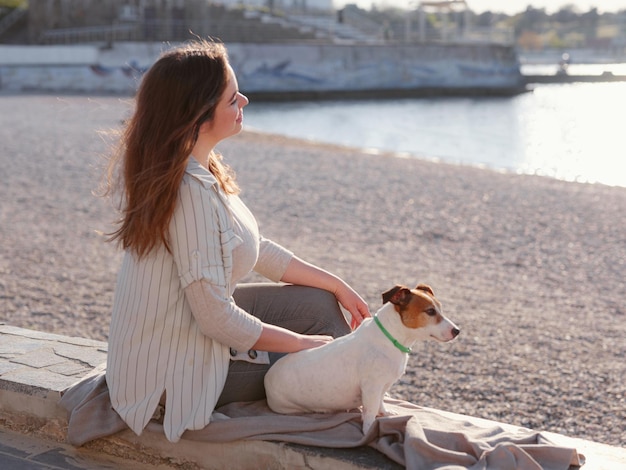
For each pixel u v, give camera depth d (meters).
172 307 3.06
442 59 57.16
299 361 3.10
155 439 3.27
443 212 13.96
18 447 3.53
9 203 13.77
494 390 6.01
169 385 3.08
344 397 3.05
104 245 11.04
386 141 29.02
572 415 5.57
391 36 64.06
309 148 24.30
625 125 35.56
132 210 2.92
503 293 8.97
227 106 3.00
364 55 53.84
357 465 2.86
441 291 8.91
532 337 7.31
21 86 41.69
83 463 3.36
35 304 8.15
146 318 3.06
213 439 3.08
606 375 6.34
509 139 30.17
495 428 3.10
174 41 51.31
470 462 2.78
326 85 52.31
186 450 3.21
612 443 5.11
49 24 55.03
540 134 32.03
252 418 3.07
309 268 3.53
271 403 3.20
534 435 3.00
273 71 50.50
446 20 74.25
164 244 2.96
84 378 3.59
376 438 2.98
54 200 14.12
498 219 13.48
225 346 3.15
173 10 53.59
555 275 9.95
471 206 14.57
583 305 8.55
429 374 6.33
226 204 3.01
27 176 16.41
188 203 2.89
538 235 12.34
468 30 66.38
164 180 2.84
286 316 3.46
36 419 3.64
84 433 3.32
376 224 12.87
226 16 56.03
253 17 57.19
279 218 13.15
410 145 27.91
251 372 3.27
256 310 3.47
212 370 3.11
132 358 3.10
